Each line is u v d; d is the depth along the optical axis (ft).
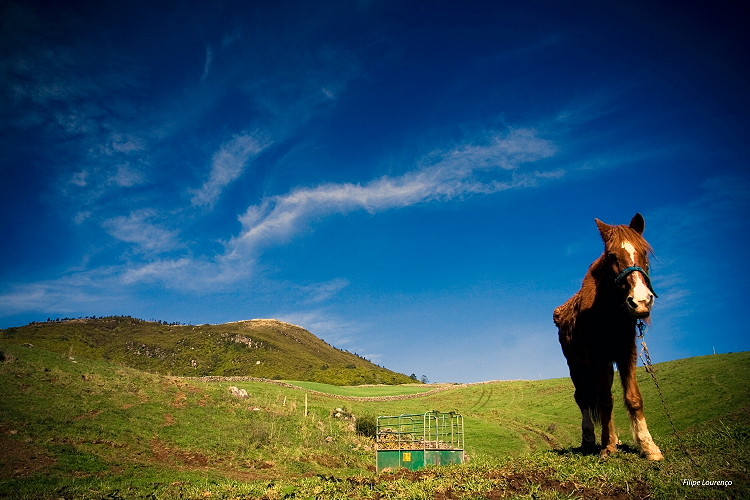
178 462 81.25
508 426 170.91
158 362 538.06
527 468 25.55
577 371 29.45
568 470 23.27
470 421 176.86
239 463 87.30
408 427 149.18
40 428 79.00
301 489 32.17
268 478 77.92
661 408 133.69
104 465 69.87
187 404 115.55
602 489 19.95
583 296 26.18
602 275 24.79
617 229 23.59
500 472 25.08
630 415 24.22
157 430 93.97
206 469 79.56
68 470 65.16
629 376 24.30
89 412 92.94
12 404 85.61
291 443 107.04
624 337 24.08
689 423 114.93
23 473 61.62
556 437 153.89
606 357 25.20
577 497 19.54
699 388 143.84
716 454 23.06
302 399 182.70
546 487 21.25
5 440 71.97
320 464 96.84
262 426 109.40
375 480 30.12
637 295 21.33
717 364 167.73
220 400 126.93
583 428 29.78
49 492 53.42
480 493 21.57
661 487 18.83
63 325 587.68
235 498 33.42
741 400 121.60
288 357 604.49
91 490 54.60
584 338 26.18
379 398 238.27
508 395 242.37
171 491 50.52
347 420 147.64
